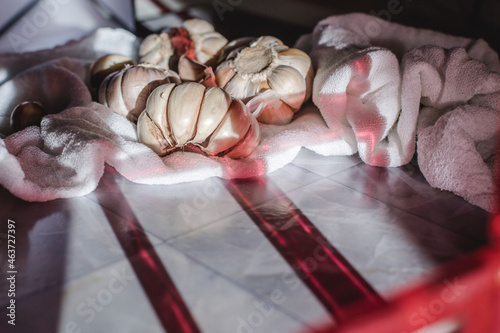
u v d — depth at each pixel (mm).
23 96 294
